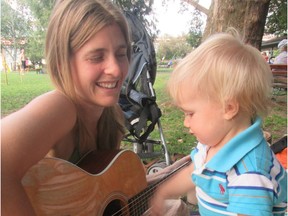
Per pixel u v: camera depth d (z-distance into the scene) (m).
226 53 1.08
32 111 1.04
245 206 0.97
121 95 2.95
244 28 4.42
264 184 0.99
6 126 0.96
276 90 7.48
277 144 2.21
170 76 1.20
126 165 1.53
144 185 1.62
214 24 4.61
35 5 7.73
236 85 1.04
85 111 1.41
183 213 1.82
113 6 1.37
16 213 0.94
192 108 1.12
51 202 1.17
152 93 2.99
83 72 1.28
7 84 10.73
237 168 1.04
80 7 1.25
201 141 1.15
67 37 1.25
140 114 2.87
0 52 10.96
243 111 1.09
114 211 1.48
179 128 4.96
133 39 3.17
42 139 1.01
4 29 10.66
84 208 1.28
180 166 1.69
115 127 1.72
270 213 0.98
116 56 1.36
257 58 1.11
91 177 1.32
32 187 1.12
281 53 8.60
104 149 1.64
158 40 10.98
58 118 1.09
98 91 1.33
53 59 1.29
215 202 1.11
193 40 10.55
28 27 10.58
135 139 3.05
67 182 1.22
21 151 0.95
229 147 1.06
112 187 1.43
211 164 1.08
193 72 1.09
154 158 3.26
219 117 1.08
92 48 1.26
